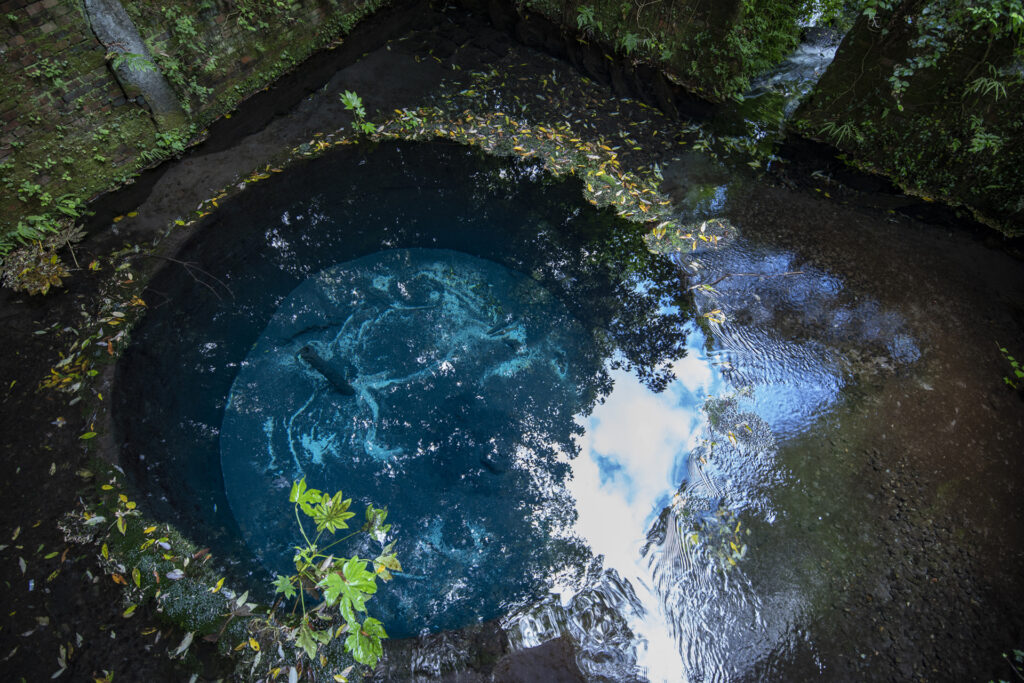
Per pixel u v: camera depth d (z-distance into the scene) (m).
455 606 3.47
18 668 3.20
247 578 3.52
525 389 4.39
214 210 5.33
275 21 6.11
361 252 5.09
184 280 4.86
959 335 4.39
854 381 4.18
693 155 5.81
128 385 4.29
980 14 4.43
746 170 5.68
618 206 5.40
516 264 5.04
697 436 4.02
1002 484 3.72
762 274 4.79
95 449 3.95
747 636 3.25
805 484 3.73
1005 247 4.96
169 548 3.56
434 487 3.94
